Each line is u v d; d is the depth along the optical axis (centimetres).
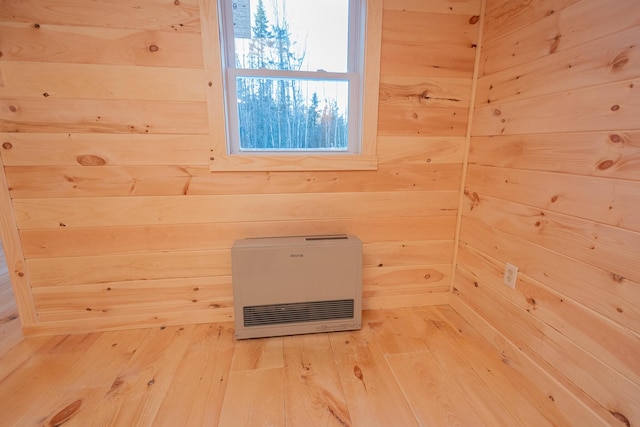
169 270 160
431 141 165
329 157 157
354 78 162
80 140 141
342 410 113
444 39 154
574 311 109
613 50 93
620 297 94
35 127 136
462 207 173
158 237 156
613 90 93
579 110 104
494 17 145
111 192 148
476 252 162
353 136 169
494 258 149
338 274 154
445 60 157
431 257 181
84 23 131
